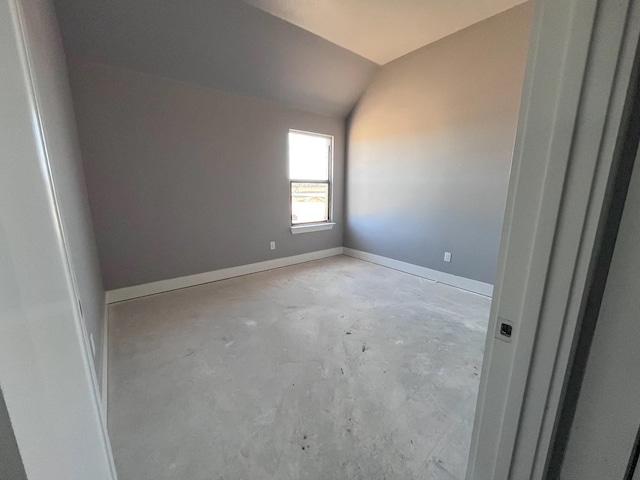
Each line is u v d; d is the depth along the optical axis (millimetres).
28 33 979
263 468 1155
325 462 1183
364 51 3270
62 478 374
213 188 3244
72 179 1671
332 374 1730
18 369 323
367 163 4094
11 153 305
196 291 3062
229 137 3279
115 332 2188
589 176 439
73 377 386
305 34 2881
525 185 506
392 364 1832
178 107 2891
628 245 436
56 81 1594
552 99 455
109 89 2510
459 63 2941
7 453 337
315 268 3955
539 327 525
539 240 502
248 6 2459
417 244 3633
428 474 1139
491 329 607
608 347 474
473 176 3012
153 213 2887
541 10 449
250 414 1422
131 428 1330
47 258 343
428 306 2723
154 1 2219
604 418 493
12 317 315
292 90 3490
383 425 1367
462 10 2549
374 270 3865
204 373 1724
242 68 2994
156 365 1794
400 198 3746
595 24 401
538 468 576
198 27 2492
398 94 3551
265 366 1799
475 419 674
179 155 2965
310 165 4160
